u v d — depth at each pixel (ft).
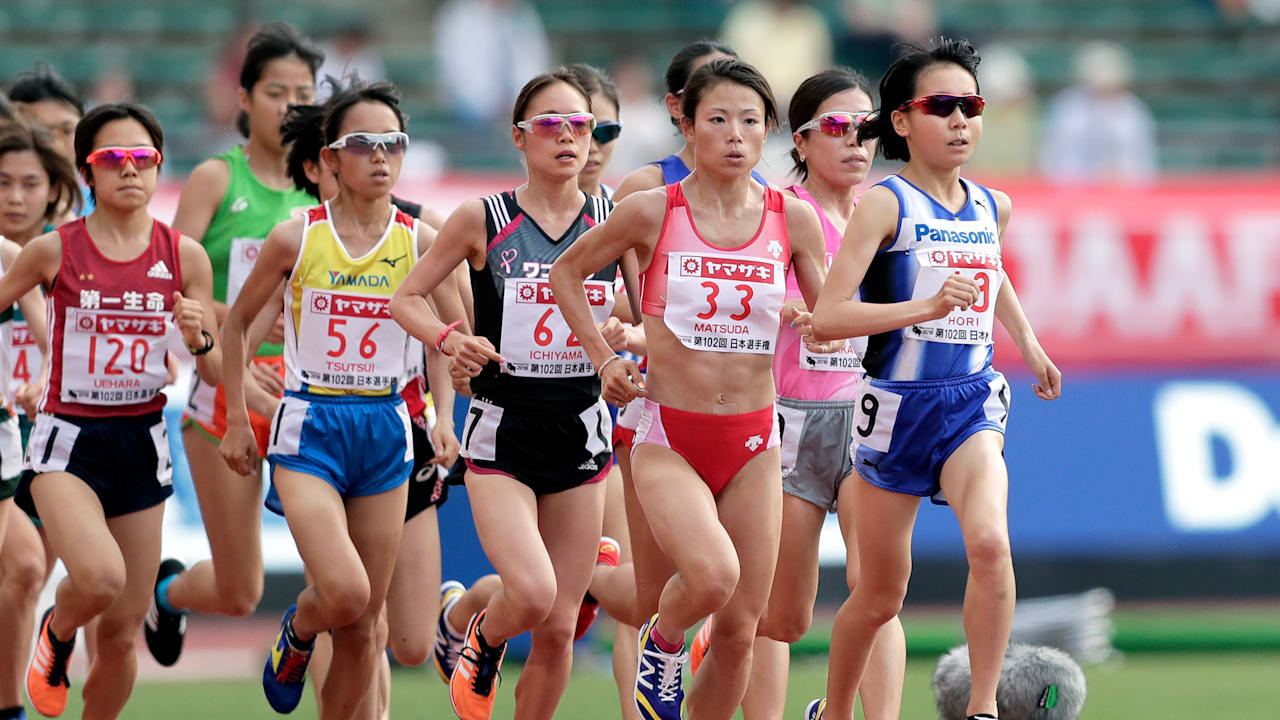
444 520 102.17
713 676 59.41
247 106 77.56
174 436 104.53
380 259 64.85
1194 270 123.65
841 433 67.62
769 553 58.34
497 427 61.87
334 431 63.93
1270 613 116.67
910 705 89.86
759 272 57.77
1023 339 64.54
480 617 63.52
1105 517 116.06
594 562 63.36
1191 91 176.86
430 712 88.79
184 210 76.48
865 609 62.54
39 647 71.26
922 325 59.98
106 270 67.67
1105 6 184.44
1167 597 119.03
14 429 70.28
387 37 187.21
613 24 181.57
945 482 60.08
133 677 70.95
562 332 62.03
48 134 77.10
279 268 64.44
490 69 163.73
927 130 59.88
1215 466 118.11
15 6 177.06
